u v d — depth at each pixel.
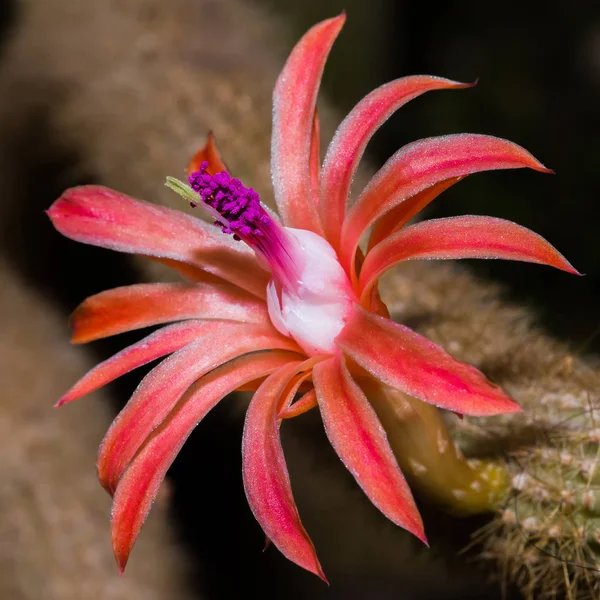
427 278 0.32
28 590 0.33
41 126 0.40
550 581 0.29
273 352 0.27
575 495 0.29
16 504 0.33
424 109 0.62
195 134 0.34
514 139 0.60
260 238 0.26
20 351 0.37
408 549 0.32
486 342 0.31
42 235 0.44
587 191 0.57
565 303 0.54
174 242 0.27
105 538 0.34
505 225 0.26
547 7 0.63
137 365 0.27
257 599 0.46
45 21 0.40
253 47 0.38
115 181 0.35
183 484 0.47
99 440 0.36
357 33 0.57
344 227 0.27
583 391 0.30
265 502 0.26
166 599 0.34
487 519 0.30
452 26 0.63
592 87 0.61
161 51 0.37
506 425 0.29
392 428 0.28
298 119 0.27
